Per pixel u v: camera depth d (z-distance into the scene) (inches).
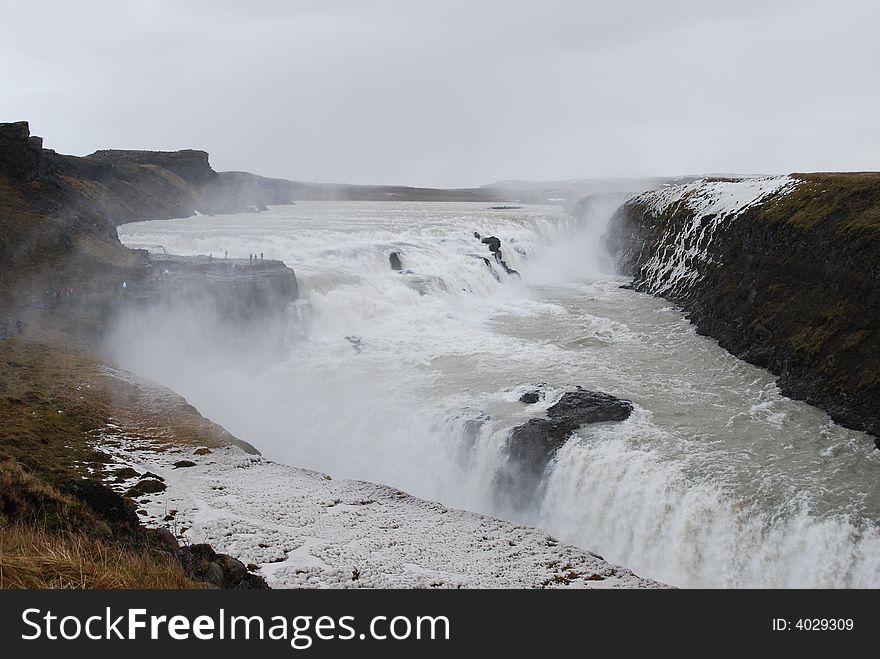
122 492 1018.7
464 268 2512.3
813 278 1743.4
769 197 2161.7
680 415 1405.0
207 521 951.6
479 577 837.2
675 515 1127.0
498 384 1593.3
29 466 1018.7
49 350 1541.6
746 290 1967.3
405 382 1637.6
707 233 2409.0
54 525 688.4
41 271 1935.3
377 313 2124.8
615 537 1181.7
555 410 1398.9
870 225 1624.0
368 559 872.3
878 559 980.6
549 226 3582.7
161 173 5032.0
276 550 880.3
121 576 578.9
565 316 2219.5
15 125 2372.0
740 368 1700.3
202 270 2054.6
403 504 1090.7
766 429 1341.0
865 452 1247.5
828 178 2038.6
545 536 1006.4
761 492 1115.9
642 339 1962.4
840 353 1494.8
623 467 1198.9
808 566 1015.6
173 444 1227.2
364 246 2527.1
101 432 1229.1
